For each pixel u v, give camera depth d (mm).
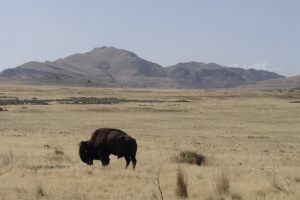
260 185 14984
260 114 76250
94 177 16000
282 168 20141
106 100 106938
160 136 41344
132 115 70688
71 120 60062
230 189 13727
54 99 111438
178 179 13328
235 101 113188
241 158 24391
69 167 18703
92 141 19234
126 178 16016
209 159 22703
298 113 79188
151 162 22031
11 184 14141
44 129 47156
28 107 78438
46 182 14734
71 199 12539
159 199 12578
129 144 18797
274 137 42500
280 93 142375
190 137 40844
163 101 108625
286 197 13250
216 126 54812
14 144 30297
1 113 67562
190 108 86312
